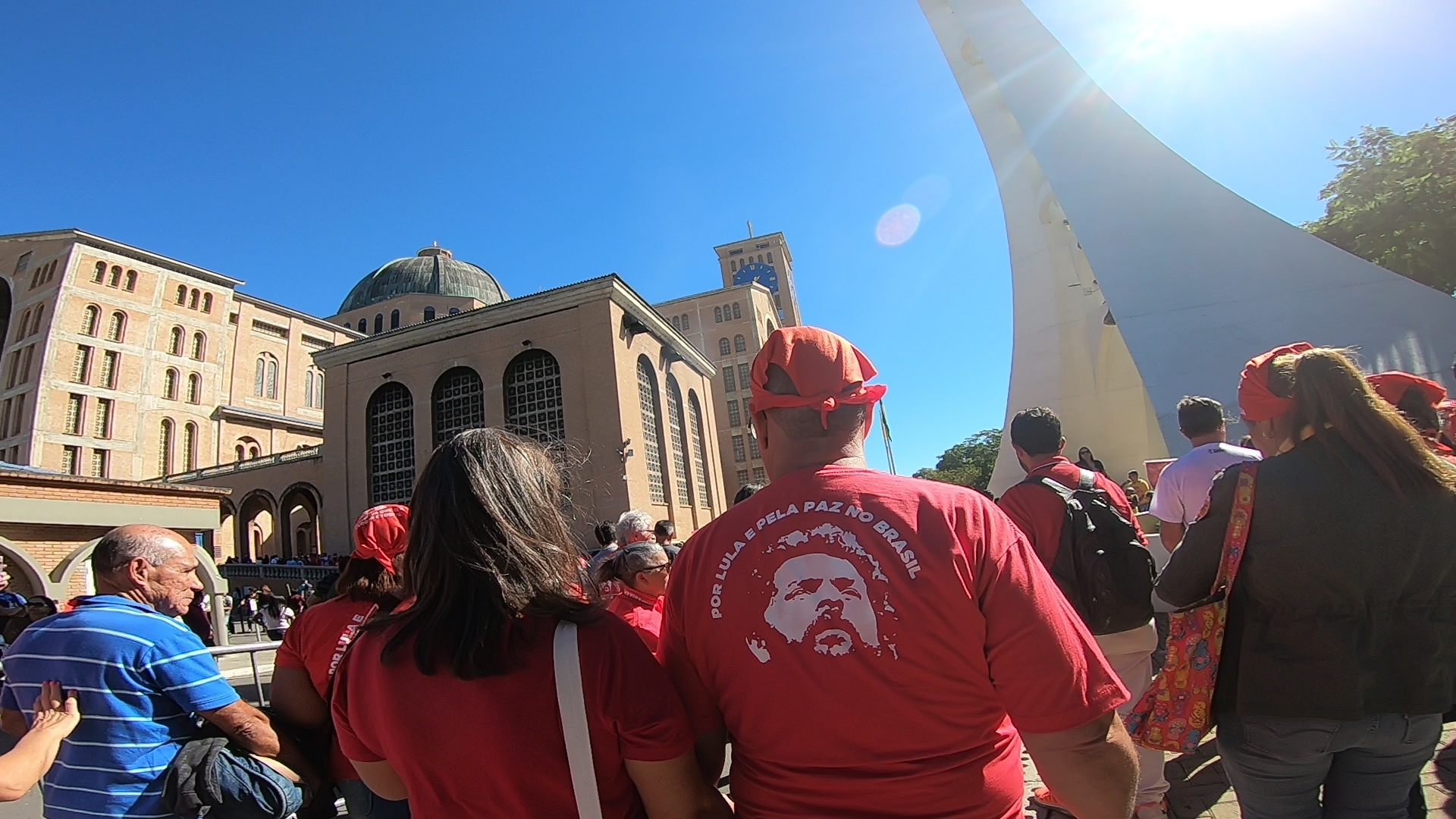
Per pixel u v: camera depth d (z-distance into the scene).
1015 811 1.39
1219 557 2.16
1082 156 11.66
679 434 41.09
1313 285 9.70
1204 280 10.07
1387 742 1.91
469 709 1.47
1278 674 1.97
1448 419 3.81
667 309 68.12
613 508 30.75
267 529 53.28
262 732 2.52
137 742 2.30
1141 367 9.57
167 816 2.29
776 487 1.59
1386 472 1.87
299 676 2.83
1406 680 1.86
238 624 25.23
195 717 2.45
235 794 2.38
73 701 2.27
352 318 66.06
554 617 1.56
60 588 14.02
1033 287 15.02
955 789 1.33
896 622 1.35
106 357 48.69
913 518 1.43
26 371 46.84
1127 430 15.40
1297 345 2.53
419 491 1.67
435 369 35.44
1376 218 19.48
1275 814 2.09
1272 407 2.38
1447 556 1.87
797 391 1.62
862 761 1.36
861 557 1.40
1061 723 1.32
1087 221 11.00
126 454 48.38
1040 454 3.51
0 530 13.52
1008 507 3.39
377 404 37.00
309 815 2.85
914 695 1.34
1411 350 8.98
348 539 35.00
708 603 1.54
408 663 1.54
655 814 1.57
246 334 57.56
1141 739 2.33
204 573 15.95
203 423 53.16
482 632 1.47
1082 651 1.37
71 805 2.27
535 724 1.47
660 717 1.53
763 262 89.44
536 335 33.97
